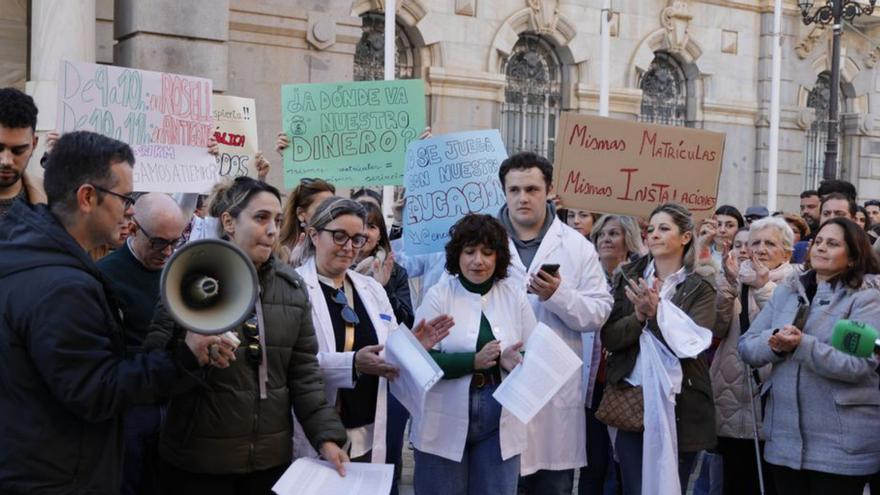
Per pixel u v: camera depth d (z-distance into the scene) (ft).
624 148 23.12
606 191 23.11
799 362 18.58
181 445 14.11
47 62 35.60
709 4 79.46
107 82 22.72
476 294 17.76
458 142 23.00
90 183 11.79
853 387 18.26
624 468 19.65
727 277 21.34
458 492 17.51
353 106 26.61
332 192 20.35
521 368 16.66
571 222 30.22
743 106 81.56
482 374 17.37
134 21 38.04
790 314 19.11
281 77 43.45
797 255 31.63
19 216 11.75
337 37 44.75
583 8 72.74
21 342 11.23
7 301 11.22
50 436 11.29
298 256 17.89
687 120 80.18
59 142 11.96
